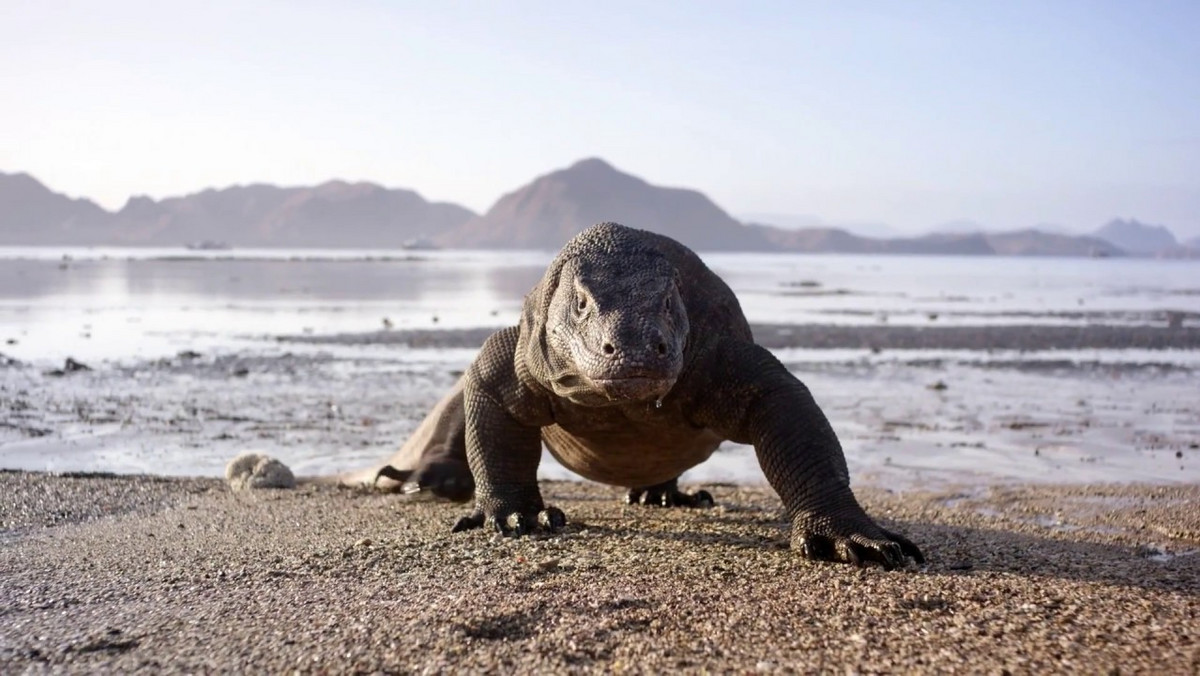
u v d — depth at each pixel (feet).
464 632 2.94
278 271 58.54
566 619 3.07
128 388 11.33
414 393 11.05
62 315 22.77
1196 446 8.20
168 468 7.20
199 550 4.32
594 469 5.00
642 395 3.67
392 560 3.98
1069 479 6.90
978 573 3.73
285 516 5.21
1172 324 21.54
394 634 2.94
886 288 42.37
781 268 86.12
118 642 2.97
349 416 9.54
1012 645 2.80
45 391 11.02
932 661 2.68
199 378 12.23
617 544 4.29
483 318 22.27
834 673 2.61
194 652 2.86
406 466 6.12
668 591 3.41
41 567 4.01
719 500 6.05
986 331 19.17
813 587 3.47
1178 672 2.59
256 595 3.49
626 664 2.69
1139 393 11.46
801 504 4.07
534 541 4.33
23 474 6.36
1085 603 3.23
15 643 2.99
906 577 3.63
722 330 4.40
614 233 4.32
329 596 3.43
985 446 8.14
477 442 4.72
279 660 2.77
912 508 5.73
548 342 4.24
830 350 15.88
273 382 11.89
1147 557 4.35
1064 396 11.13
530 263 90.84
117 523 5.06
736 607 3.19
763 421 4.17
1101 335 18.69
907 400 10.71
